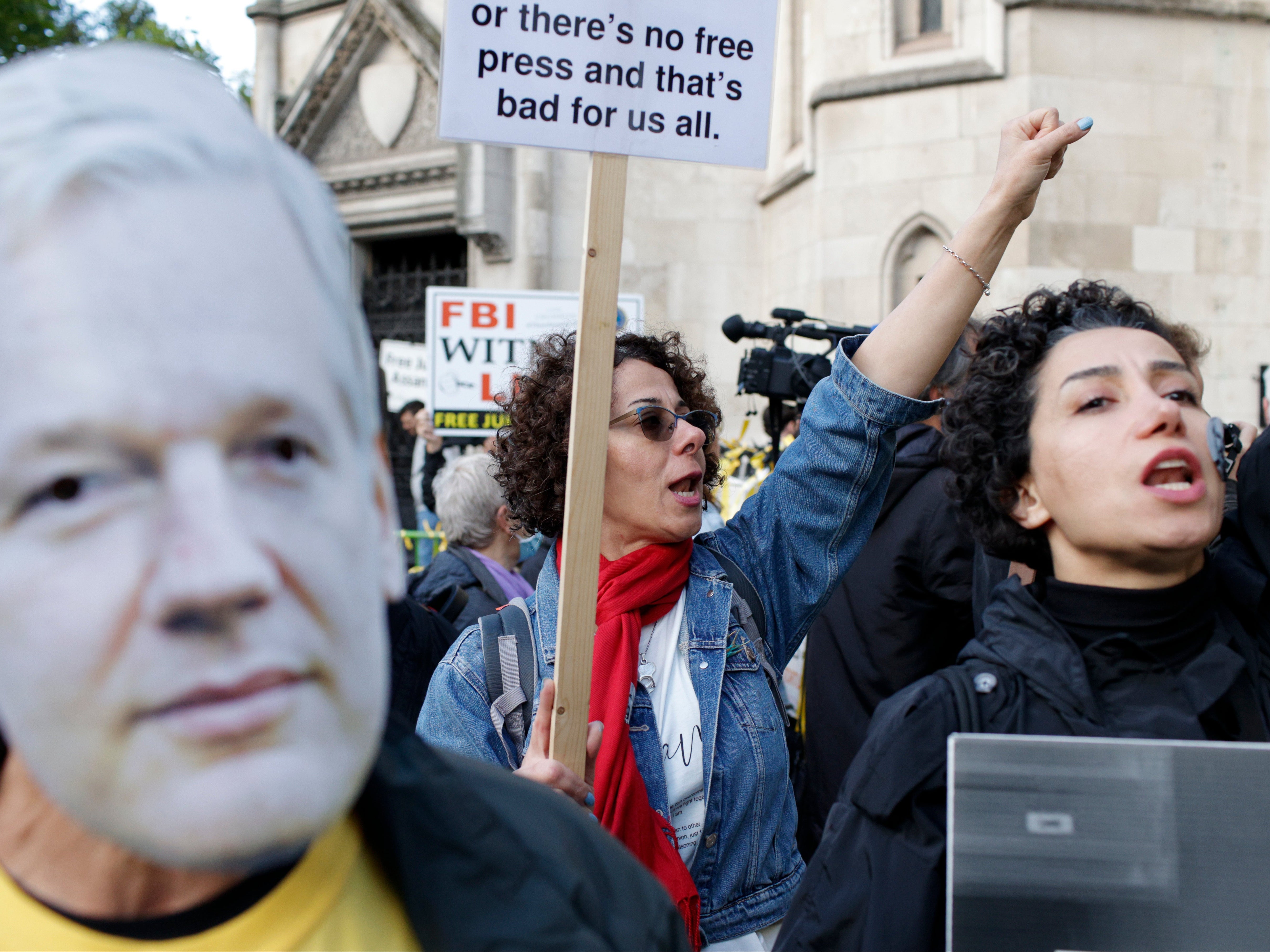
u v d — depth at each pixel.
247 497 0.43
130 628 0.40
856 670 2.70
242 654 0.42
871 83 8.35
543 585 1.73
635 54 1.59
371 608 0.48
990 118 7.98
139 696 0.40
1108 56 7.94
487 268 10.52
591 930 0.67
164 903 0.54
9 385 0.40
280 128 12.02
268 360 0.43
